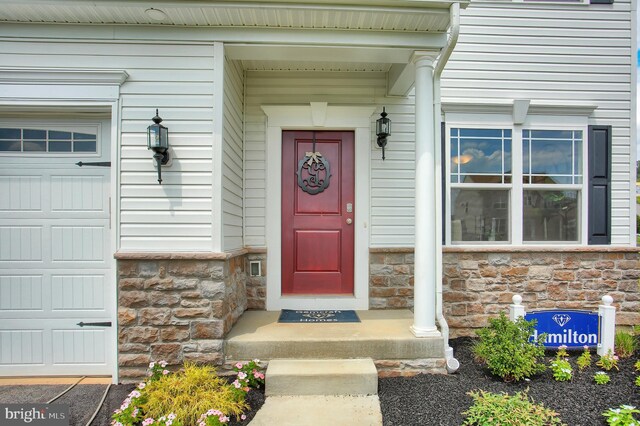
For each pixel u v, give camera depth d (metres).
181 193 2.86
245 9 2.63
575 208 4.01
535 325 3.14
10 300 2.96
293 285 3.84
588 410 2.34
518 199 3.93
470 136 3.93
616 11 3.98
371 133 3.83
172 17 2.73
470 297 3.82
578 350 3.31
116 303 2.78
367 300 3.77
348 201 3.87
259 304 3.73
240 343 2.81
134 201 2.84
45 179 3.00
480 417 2.19
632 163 4.01
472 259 3.83
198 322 2.80
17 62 2.80
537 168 3.96
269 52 2.99
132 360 2.77
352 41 2.87
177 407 2.21
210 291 2.81
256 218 3.78
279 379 2.53
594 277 3.88
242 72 3.71
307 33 2.86
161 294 2.79
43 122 3.01
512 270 3.85
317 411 2.33
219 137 2.87
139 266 2.79
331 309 3.75
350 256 3.86
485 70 3.93
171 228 2.85
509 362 2.69
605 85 4.00
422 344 2.87
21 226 2.98
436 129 3.04
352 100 3.82
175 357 2.78
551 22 3.96
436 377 2.83
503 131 3.95
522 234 3.94
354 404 2.41
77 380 2.90
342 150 3.88
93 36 2.82
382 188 3.82
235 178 3.42
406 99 3.85
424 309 2.92
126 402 2.28
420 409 2.38
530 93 3.96
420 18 2.72
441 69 2.95
